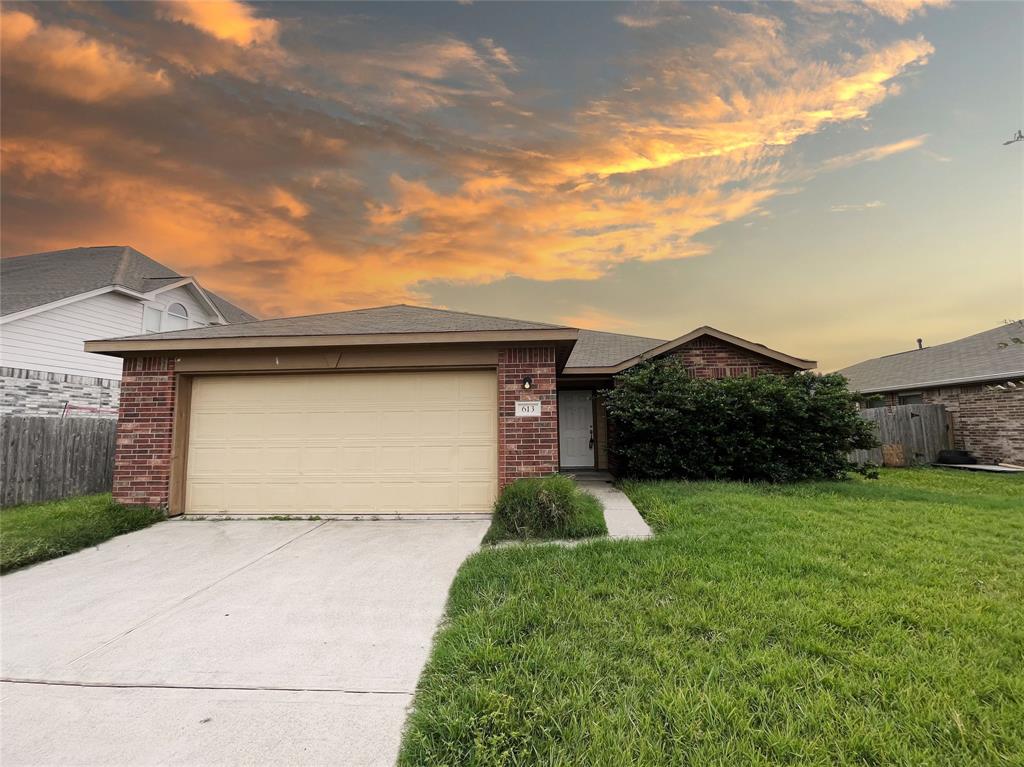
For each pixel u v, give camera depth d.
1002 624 3.25
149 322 14.93
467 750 2.15
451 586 4.29
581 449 13.31
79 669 2.98
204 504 7.32
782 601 3.60
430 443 7.29
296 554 5.33
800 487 8.61
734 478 9.59
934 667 2.72
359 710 2.53
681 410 9.60
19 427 8.30
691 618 3.34
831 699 2.45
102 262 15.16
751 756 2.07
